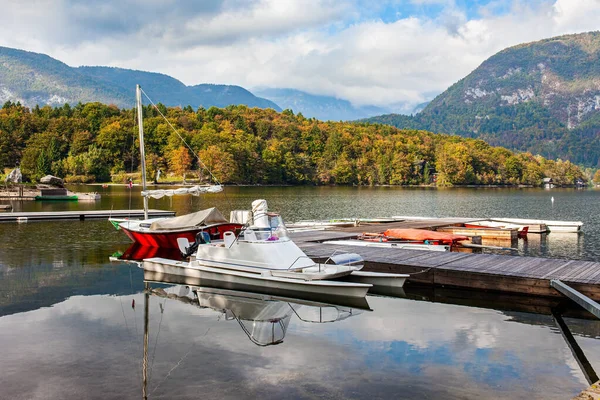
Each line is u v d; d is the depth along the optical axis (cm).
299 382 930
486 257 1891
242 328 1248
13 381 938
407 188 15050
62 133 15050
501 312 1388
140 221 2784
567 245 2878
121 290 1661
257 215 1916
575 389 903
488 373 971
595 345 1126
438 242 2525
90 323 1291
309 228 3164
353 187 15438
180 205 6184
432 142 19375
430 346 1120
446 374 967
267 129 18425
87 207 5391
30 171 13225
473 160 17262
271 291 1627
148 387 911
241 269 1722
